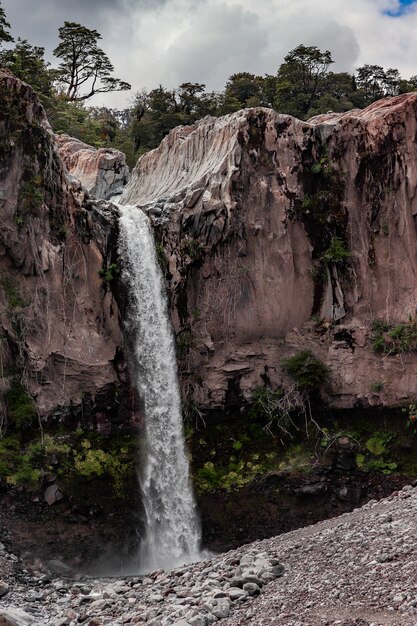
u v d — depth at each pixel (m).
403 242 30.53
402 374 29.77
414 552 13.60
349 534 16.41
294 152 30.66
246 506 27.34
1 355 27.06
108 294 28.83
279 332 30.45
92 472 26.78
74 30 67.94
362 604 11.93
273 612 12.70
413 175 30.33
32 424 27.09
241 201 29.97
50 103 55.12
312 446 29.14
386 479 28.00
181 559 26.16
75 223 28.56
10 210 27.31
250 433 29.58
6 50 50.72
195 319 29.95
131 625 13.87
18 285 27.70
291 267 30.36
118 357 28.69
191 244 29.83
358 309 30.56
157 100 63.28
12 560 22.36
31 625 15.02
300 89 66.88
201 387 29.84
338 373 30.17
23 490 25.47
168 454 28.69
